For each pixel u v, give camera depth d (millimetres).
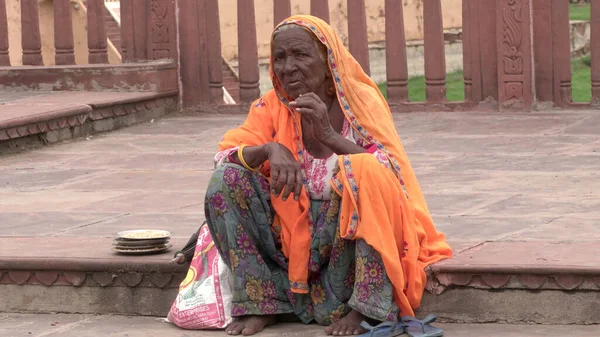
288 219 4367
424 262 4461
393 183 4184
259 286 4336
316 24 4359
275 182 4215
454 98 17766
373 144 4395
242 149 4320
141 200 6496
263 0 19359
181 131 9766
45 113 9000
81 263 4797
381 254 4094
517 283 4414
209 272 4480
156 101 10609
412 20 21984
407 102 10391
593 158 7504
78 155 8547
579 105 9992
